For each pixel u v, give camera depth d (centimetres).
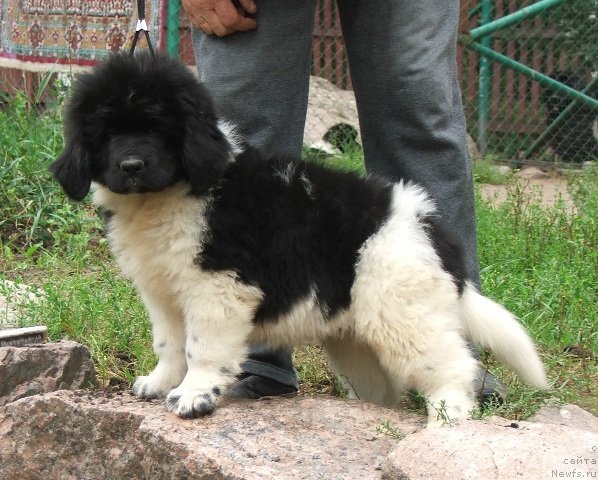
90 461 208
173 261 205
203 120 206
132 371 245
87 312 264
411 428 202
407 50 224
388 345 209
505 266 311
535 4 527
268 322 211
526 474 174
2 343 234
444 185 229
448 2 227
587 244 322
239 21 221
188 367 209
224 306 205
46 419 211
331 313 212
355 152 480
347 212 211
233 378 208
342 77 570
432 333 208
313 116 516
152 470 199
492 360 242
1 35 476
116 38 441
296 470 187
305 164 215
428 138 228
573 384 246
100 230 347
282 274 208
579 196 388
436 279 209
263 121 226
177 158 207
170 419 203
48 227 350
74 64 452
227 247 204
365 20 226
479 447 180
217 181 207
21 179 359
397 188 218
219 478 188
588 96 551
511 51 564
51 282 284
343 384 231
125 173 202
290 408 209
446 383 209
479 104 557
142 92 205
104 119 206
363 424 204
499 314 218
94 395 217
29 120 405
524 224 345
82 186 210
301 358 253
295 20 223
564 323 270
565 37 555
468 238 233
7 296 270
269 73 225
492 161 532
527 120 558
